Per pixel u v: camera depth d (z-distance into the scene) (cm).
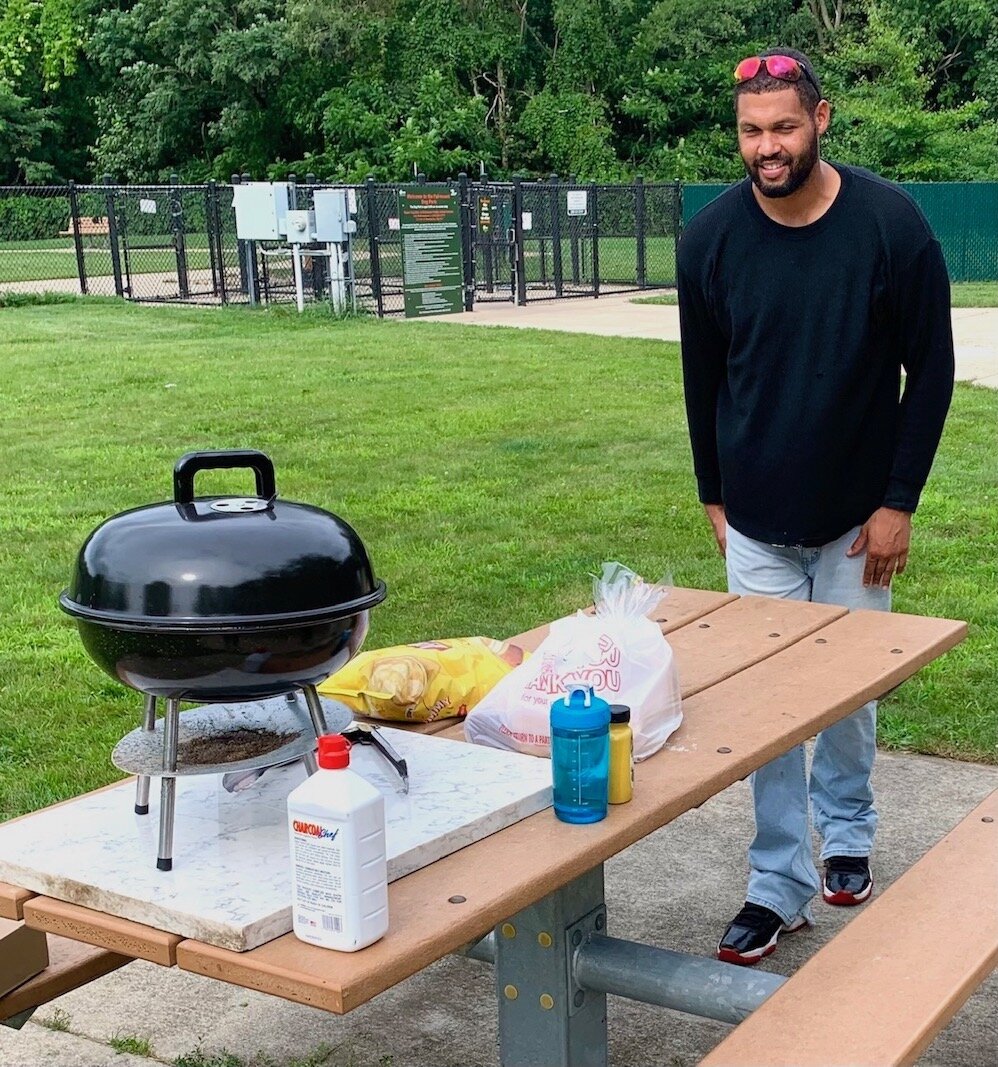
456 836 191
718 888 348
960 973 210
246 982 162
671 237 2434
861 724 325
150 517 185
